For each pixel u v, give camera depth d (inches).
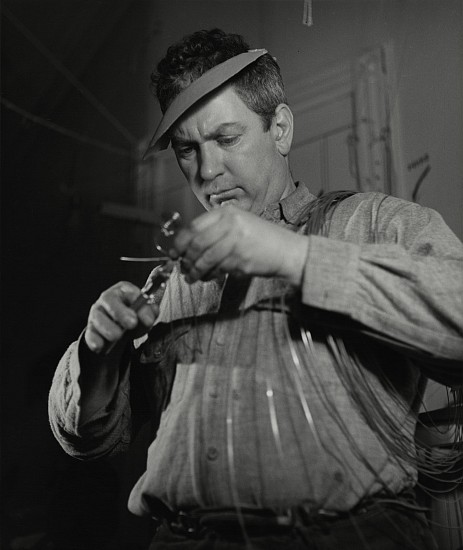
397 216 46.9
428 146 89.7
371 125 99.7
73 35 153.6
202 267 39.5
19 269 162.7
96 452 52.6
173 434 44.1
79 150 163.6
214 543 42.3
